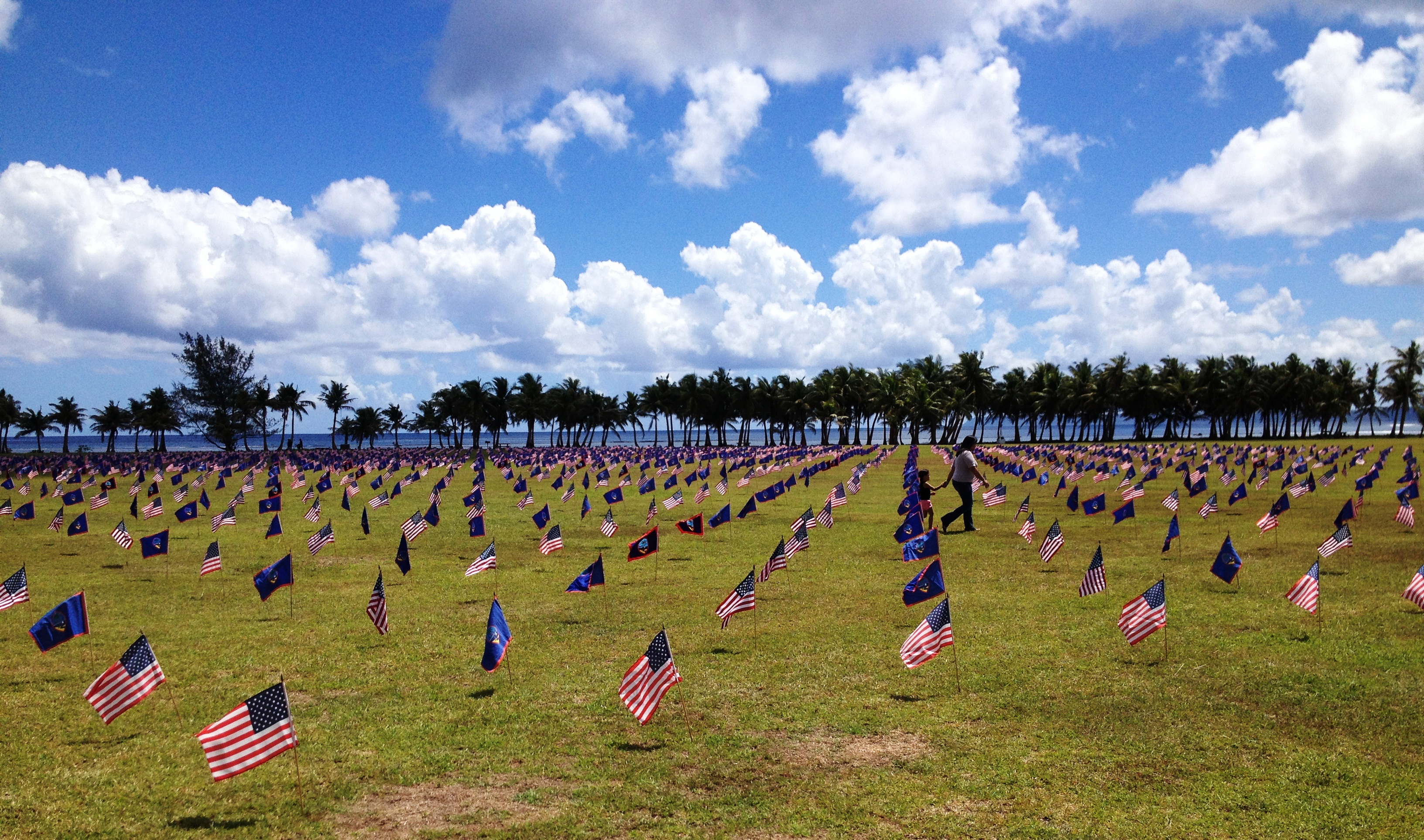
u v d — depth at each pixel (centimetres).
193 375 10925
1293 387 12019
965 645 1073
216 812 658
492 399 13100
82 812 659
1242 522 2214
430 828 625
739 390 13838
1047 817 624
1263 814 625
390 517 2822
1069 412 12812
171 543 2253
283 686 686
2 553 2086
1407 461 3325
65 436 12356
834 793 669
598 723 835
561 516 2773
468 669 1023
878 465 5547
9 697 946
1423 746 736
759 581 1530
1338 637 1055
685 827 618
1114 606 1273
